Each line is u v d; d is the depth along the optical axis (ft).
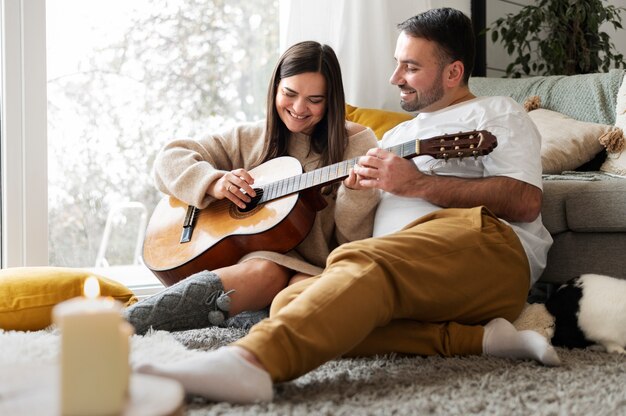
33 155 9.25
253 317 7.14
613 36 15.01
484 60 13.10
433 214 6.15
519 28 12.86
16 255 9.23
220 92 11.35
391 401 4.48
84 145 10.91
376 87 10.85
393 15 11.09
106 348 2.72
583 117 10.05
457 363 5.45
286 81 7.23
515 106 6.82
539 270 6.81
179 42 11.14
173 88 11.18
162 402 2.84
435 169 6.85
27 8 9.12
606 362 5.72
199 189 7.26
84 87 10.77
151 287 10.16
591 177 8.38
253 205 7.16
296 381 4.94
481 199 6.35
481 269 5.78
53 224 10.91
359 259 5.08
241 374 4.24
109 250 11.35
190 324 6.42
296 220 6.85
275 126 7.59
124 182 11.26
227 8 11.32
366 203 6.93
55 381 3.10
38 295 6.65
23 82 9.16
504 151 6.54
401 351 5.74
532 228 6.73
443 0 12.42
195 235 7.34
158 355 5.23
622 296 6.13
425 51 7.00
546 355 5.34
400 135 7.41
